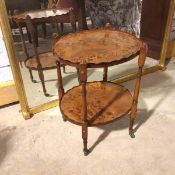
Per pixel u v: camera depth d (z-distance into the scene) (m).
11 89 2.01
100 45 1.52
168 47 2.64
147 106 1.99
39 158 1.57
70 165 1.51
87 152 1.57
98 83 1.87
